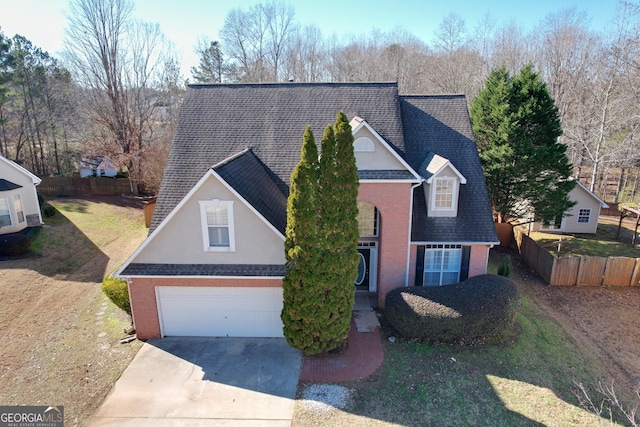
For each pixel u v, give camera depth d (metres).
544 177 25.03
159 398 12.30
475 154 19.50
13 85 45.41
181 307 15.35
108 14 37.97
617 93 40.19
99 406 11.92
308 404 12.11
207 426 11.26
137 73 41.25
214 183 14.01
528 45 62.47
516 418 11.75
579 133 39.31
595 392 13.12
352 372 13.62
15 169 26.34
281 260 14.80
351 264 13.48
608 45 40.03
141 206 37.53
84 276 21.09
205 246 14.69
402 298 15.64
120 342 15.18
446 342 15.43
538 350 15.28
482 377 13.53
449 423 11.48
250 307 15.34
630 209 28.81
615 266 21.22
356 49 76.62
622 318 18.22
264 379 13.23
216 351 14.75
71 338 15.37
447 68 60.38
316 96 20.25
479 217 17.91
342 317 13.77
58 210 33.44
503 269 19.34
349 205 12.97
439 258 17.92
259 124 19.30
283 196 17.27
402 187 16.48
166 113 51.97
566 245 28.34
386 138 18.45
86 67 39.59
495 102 25.33
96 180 42.94
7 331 15.67
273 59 71.12
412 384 13.06
